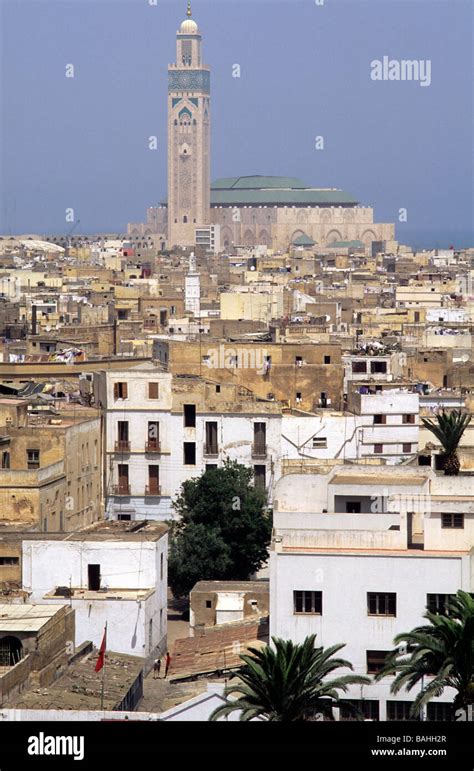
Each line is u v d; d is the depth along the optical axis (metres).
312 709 184.50
